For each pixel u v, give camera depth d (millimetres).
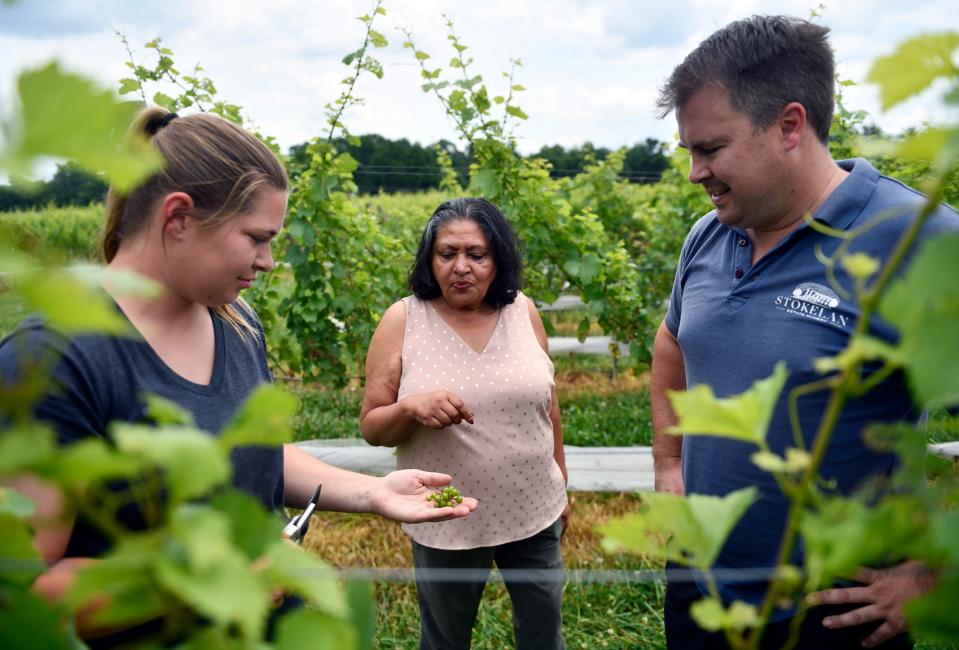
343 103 5652
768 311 1949
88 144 356
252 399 444
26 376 435
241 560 424
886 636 1577
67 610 486
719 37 1902
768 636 1896
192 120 1472
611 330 6723
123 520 1244
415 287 2865
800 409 1865
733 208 1973
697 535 582
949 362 388
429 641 2799
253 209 1467
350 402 7488
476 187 5914
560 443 3051
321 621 484
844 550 479
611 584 3832
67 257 408
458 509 1909
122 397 1355
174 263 1448
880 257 1784
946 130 423
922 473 508
